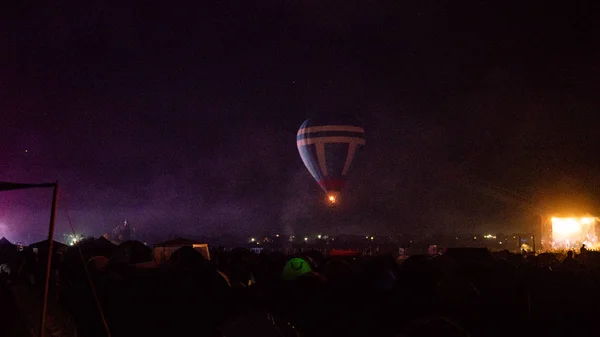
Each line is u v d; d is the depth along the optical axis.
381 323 16.47
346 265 25.27
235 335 11.48
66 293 15.95
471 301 18.12
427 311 17.73
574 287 24.47
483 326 16.30
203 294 16.83
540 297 21.52
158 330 14.15
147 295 16.73
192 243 40.03
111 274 18.44
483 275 25.11
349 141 51.62
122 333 13.93
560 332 15.88
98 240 36.50
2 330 9.97
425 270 21.77
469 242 99.19
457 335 10.27
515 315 17.56
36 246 33.28
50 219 7.70
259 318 11.75
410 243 89.50
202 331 13.74
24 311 10.38
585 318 17.83
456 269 26.44
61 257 24.59
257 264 28.14
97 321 14.35
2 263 23.69
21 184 7.64
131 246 32.28
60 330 11.05
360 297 19.88
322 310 17.81
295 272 24.92
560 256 44.59
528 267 28.53
